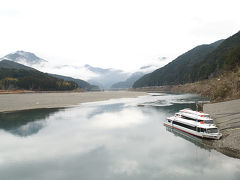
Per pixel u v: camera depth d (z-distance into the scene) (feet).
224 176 53.72
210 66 531.91
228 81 214.48
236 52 362.94
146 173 56.44
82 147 79.51
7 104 209.15
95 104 231.91
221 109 141.69
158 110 181.16
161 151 75.15
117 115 154.71
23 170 58.75
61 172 57.41
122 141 87.92
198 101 254.06
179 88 611.47
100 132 103.09
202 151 74.28
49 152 73.82
